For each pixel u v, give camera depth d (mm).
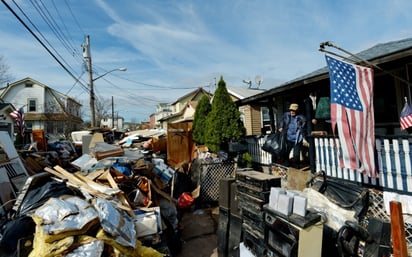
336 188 3430
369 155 3170
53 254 2100
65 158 10547
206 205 5824
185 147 8852
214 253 3732
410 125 3910
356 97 3146
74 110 30312
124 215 2934
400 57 3342
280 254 2377
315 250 2260
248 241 2932
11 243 2451
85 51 13969
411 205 2930
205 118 8438
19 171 5039
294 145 5477
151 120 52344
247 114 11016
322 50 3428
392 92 5012
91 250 2188
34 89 24047
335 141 4180
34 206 2938
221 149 7043
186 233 4418
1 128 12359
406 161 3211
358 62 3879
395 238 1971
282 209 2418
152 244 3098
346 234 2480
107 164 4625
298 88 6113
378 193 3414
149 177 5172
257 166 7012
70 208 2457
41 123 23422
